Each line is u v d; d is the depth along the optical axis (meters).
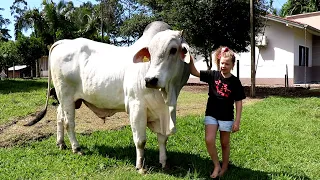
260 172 4.17
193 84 18.45
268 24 17.86
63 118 4.94
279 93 13.70
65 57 4.63
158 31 4.07
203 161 4.52
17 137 5.65
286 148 5.23
